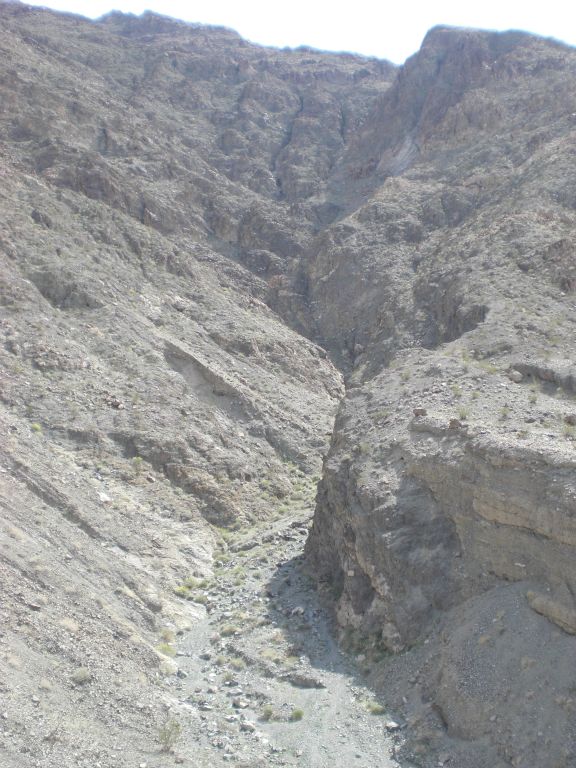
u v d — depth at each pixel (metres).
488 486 17.64
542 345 26.95
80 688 14.48
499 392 23.11
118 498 25.86
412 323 43.31
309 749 14.80
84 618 17.06
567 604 15.16
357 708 16.31
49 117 56.19
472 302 35.78
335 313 53.03
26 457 23.64
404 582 18.48
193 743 14.55
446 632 16.91
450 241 49.97
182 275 47.62
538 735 13.55
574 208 43.94
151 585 21.73
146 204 54.44
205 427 32.25
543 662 14.66
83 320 35.47
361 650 18.64
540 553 16.31
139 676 16.38
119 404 30.62
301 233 61.56
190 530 26.59
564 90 60.44
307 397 40.78
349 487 21.73
